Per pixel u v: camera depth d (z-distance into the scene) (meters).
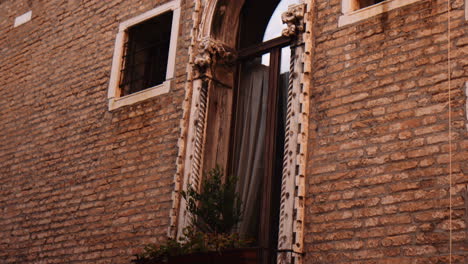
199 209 8.84
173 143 9.99
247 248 7.86
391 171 7.70
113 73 11.22
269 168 9.07
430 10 7.98
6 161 12.47
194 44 10.27
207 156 9.70
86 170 11.01
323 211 8.07
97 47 11.74
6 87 13.19
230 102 10.06
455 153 7.33
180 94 10.19
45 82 12.42
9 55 13.44
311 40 8.89
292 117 8.66
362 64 8.34
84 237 10.59
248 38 10.30
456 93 7.52
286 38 9.53
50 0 13.09
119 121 10.85
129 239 9.97
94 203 10.66
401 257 7.36
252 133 9.69
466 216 7.05
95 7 12.10
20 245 11.52
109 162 10.73
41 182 11.65
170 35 11.42
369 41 8.37
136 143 10.48
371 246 7.59
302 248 8.09
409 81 7.90
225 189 8.90
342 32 8.64
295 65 8.88
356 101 8.24
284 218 8.30
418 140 7.62
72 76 11.95
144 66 11.36
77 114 11.56
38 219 11.41
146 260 8.70
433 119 7.59
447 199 7.23
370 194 7.78
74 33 12.29
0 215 12.11
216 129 9.86
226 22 10.29
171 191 9.73
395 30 8.19
